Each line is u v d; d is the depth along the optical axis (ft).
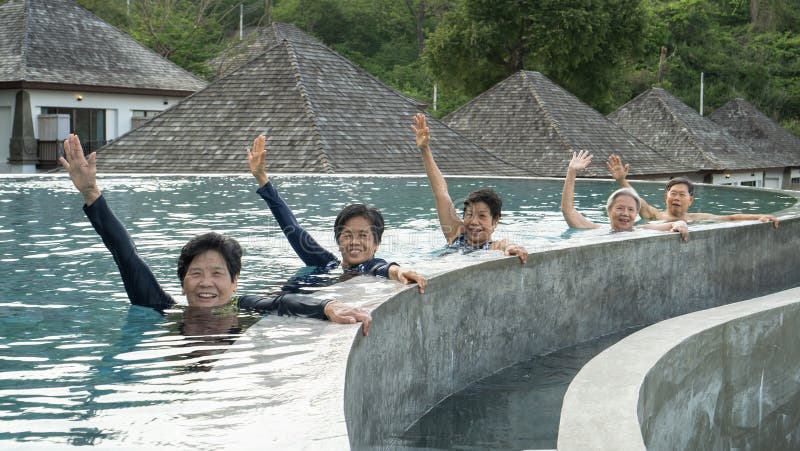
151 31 116.26
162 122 64.85
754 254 21.97
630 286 18.70
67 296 14.38
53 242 21.58
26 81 76.07
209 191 40.14
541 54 119.85
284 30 122.01
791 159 129.59
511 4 119.75
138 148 62.59
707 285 20.65
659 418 11.48
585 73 125.49
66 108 80.79
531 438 11.89
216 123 64.08
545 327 16.62
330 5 218.79
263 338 10.18
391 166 60.34
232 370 8.93
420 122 20.79
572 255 17.20
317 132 61.11
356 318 10.82
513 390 14.25
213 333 11.35
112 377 9.20
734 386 14.33
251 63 69.51
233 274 13.19
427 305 13.17
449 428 12.32
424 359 13.08
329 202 36.24
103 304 13.61
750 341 14.64
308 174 50.93
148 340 11.10
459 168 63.72
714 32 188.75
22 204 31.60
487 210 19.31
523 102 89.40
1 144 79.82
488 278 15.07
